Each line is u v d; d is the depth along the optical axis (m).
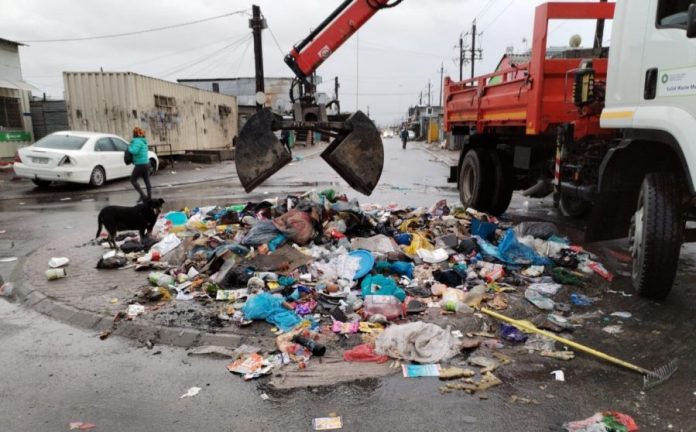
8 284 5.83
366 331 4.40
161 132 22.16
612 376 3.70
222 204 11.77
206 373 3.84
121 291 5.50
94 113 19.84
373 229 7.32
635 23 4.89
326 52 7.79
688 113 4.22
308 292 5.21
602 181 5.41
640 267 4.93
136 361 4.05
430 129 55.00
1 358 4.12
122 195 13.47
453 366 3.86
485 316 4.77
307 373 3.79
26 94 23.30
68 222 9.69
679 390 3.50
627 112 4.97
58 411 3.34
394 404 3.37
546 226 7.32
